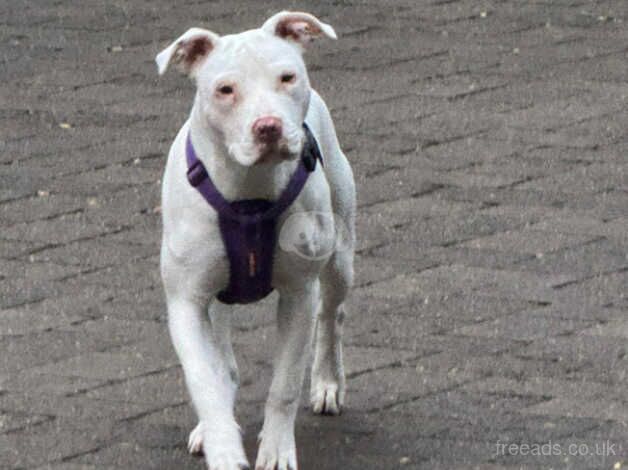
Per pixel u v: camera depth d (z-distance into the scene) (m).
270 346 10.84
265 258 8.91
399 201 12.82
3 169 13.28
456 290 11.52
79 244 12.12
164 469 9.37
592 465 9.38
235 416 10.02
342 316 9.98
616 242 12.20
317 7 16.69
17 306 11.26
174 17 16.39
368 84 14.90
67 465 9.38
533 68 15.27
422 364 10.56
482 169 13.36
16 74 15.07
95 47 15.65
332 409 9.95
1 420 9.84
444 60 15.45
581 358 10.61
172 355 10.66
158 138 13.84
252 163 8.37
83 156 13.52
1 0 16.86
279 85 8.47
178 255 8.91
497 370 10.48
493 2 16.88
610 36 16.00
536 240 12.23
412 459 9.49
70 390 10.21
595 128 14.10
